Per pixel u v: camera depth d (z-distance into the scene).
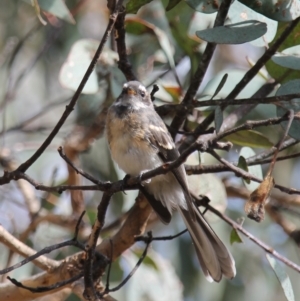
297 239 12.06
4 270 7.04
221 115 7.70
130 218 9.16
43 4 9.18
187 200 8.70
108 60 10.38
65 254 11.41
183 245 12.77
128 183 8.90
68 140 11.85
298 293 12.83
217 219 10.02
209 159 11.44
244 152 8.88
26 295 8.83
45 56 13.45
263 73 10.82
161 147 9.27
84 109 12.36
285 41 9.16
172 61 10.77
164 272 11.60
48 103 13.45
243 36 7.43
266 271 12.81
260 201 6.68
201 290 12.52
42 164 13.12
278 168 13.12
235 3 8.63
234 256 12.70
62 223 11.27
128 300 11.18
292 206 12.96
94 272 8.30
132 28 10.95
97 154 11.73
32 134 13.77
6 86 13.27
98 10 13.74
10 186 12.76
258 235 13.04
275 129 10.99
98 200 12.45
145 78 11.73
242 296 12.59
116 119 9.38
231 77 10.60
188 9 10.74
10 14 13.38
